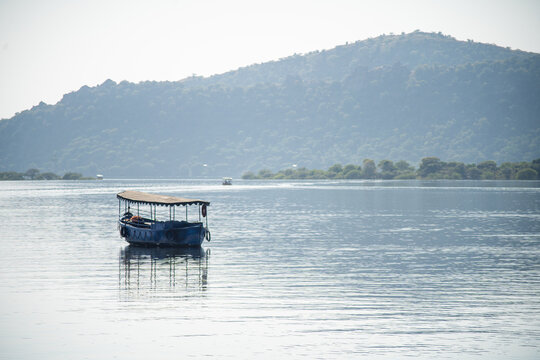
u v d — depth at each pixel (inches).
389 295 1756.9
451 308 1616.6
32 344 1328.7
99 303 1654.8
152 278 1998.0
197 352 1285.7
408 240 3041.3
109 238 3132.4
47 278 1993.1
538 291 1812.3
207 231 2866.6
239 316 1531.7
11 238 3127.5
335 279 1990.7
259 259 2405.3
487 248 2738.7
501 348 1315.2
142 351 1289.4
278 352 1288.1
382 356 1269.7
